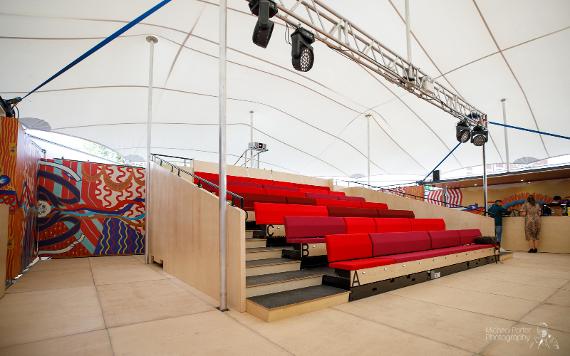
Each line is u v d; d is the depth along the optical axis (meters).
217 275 3.89
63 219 7.49
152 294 4.13
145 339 2.69
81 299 3.88
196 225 4.56
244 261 3.53
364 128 13.75
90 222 7.76
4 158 4.87
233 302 3.56
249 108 12.88
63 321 3.11
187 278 4.76
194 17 7.68
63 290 4.32
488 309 3.55
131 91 10.73
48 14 6.46
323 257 4.89
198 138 15.28
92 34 7.33
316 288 3.97
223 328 2.95
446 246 6.52
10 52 7.50
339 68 9.77
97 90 10.30
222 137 3.78
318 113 12.99
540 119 10.88
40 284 4.68
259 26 4.02
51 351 2.45
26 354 2.39
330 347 2.54
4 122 4.91
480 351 2.49
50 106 10.74
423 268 5.04
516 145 13.10
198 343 2.61
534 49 8.14
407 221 6.78
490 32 7.81
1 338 2.69
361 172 18.84
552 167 9.62
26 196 5.80
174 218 5.46
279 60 9.63
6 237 4.12
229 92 11.52
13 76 8.45
